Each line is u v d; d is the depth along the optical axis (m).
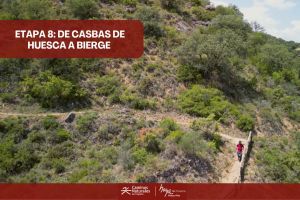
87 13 43.94
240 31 55.56
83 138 30.22
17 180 26.12
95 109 34.09
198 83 41.34
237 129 36.97
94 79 37.00
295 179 31.11
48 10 42.19
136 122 32.38
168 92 38.91
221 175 29.50
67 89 34.00
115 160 28.38
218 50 42.50
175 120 35.31
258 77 50.25
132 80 38.38
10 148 27.86
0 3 42.41
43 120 30.66
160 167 27.59
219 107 37.91
